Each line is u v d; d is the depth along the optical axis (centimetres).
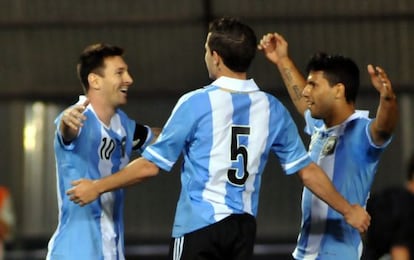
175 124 1661
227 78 1689
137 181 1683
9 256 3341
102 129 1864
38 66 3322
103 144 1866
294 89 2016
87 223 1856
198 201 1666
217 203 1662
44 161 3478
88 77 1878
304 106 2000
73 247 1850
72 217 1859
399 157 3431
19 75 3331
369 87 3278
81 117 1709
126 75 1891
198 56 3281
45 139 3475
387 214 2314
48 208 3484
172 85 3325
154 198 3441
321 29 3231
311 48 3250
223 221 1655
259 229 3412
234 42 1680
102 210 1870
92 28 3259
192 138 1672
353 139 1834
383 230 2317
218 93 1673
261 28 3225
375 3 3198
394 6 3195
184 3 3198
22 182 3478
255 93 1698
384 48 3250
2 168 3494
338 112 1848
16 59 3312
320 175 1734
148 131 1956
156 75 3312
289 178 3409
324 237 1859
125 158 1922
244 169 1677
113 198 1884
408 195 2336
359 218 1733
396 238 2303
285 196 3409
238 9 3195
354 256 1858
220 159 1664
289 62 2033
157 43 3272
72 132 1788
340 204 1734
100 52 1880
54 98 3362
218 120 1662
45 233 3478
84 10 3234
